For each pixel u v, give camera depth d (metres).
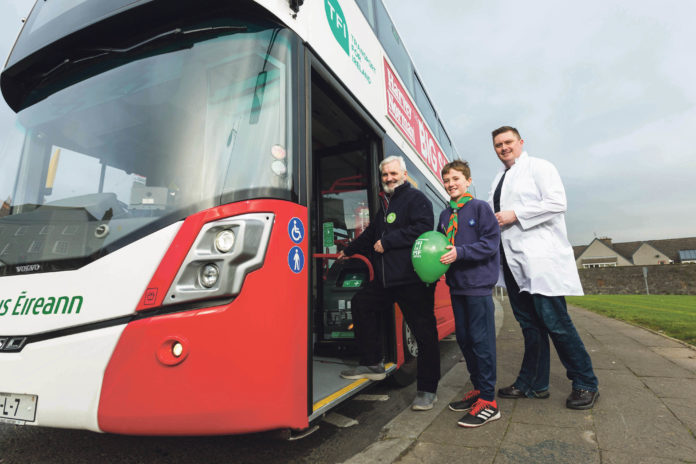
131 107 2.25
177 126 2.12
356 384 2.78
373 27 3.95
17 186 2.35
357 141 3.95
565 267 2.94
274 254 1.93
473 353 2.87
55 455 2.35
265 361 1.80
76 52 2.42
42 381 1.78
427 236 2.73
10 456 2.35
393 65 4.50
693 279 37.78
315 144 4.09
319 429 2.77
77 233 1.96
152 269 1.79
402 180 3.14
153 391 1.69
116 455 2.35
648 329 7.51
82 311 1.81
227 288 1.78
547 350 3.18
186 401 1.69
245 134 2.07
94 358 1.73
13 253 2.04
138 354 1.71
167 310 1.75
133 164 2.13
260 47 2.22
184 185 1.96
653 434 2.36
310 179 2.28
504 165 3.47
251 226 1.88
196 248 1.80
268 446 2.48
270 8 2.22
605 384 3.49
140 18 2.24
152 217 1.89
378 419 2.97
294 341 1.95
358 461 2.16
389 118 4.04
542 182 3.04
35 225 2.06
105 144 2.23
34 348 1.82
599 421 2.60
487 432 2.49
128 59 2.34
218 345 1.73
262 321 1.83
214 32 2.23
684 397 3.08
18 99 2.59
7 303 1.95
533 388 3.15
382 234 3.10
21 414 1.81
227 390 1.72
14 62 2.50
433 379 2.97
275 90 2.20
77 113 2.36
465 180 3.07
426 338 2.95
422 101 5.86
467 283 2.79
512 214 3.02
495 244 2.76
